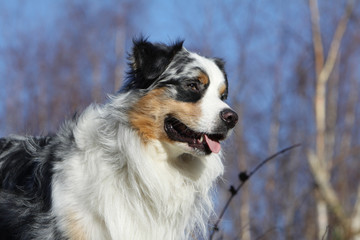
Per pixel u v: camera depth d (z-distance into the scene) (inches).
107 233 295.9
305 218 793.6
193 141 306.3
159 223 308.2
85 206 292.8
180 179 311.7
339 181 882.8
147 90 308.0
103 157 299.9
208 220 348.2
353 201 931.3
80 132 308.7
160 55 311.6
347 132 1071.6
